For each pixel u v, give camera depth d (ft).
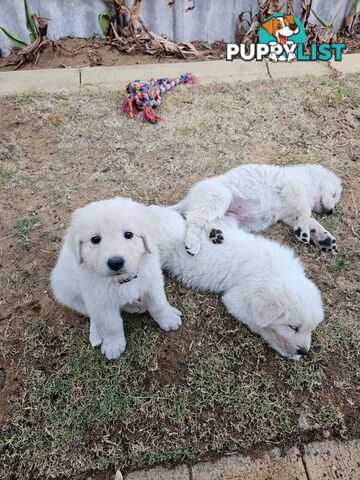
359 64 4.78
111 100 4.20
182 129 3.84
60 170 3.48
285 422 2.05
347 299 2.57
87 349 2.35
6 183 3.35
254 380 2.21
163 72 4.61
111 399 2.15
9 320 2.50
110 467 1.94
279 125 3.91
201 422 2.06
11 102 4.13
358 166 3.53
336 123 3.94
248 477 1.88
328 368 2.25
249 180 3.10
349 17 5.25
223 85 4.41
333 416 2.07
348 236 2.98
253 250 2.52
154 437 2.02
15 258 2.82
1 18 4.74
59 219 3.07
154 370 2.25
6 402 2.16
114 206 1.96
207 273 2.57
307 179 3.15
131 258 1.89
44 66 4.74
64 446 2.01
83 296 2.13
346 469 1.90
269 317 2.20
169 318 2.41
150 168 3.49
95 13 4.91
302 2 4.95
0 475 1.93
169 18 4.98
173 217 2.76
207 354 2.32
